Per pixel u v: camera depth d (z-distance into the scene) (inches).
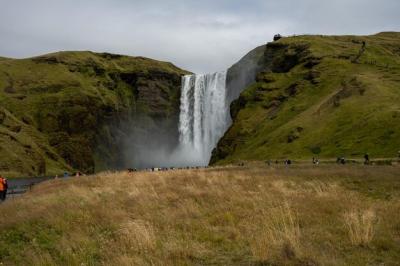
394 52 7249.0
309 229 548.4
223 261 438.9
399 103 3988.7
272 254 438.6
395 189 1017.5
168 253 461.1
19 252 533.6
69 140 7514.8
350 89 4670.3
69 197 984.9
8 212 823.1
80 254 477.4
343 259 419.5
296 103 5561.0
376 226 536.4
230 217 640.4
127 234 528.1
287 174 1535.4
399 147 3122.5
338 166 2090.3
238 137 5718.5
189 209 720.3
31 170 5610.2
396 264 404.2
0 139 5664.4
